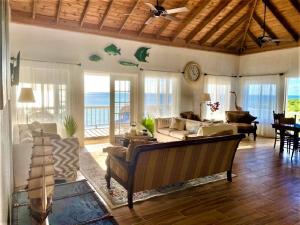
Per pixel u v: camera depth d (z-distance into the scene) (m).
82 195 2.71
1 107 1.35
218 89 8.70
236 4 6.77
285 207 3.05
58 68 5.79
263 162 5.04
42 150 1.48
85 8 5.50
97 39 6.31
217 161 3.69
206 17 6.90
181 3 6.05
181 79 7.84
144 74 7.09
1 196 1.50
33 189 1.38
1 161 1.55
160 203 3.14
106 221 2.28
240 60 9.16
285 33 7.45
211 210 2.96
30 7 5.24
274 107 7.99
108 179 3.56
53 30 5.75
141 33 6.85
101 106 8.52
